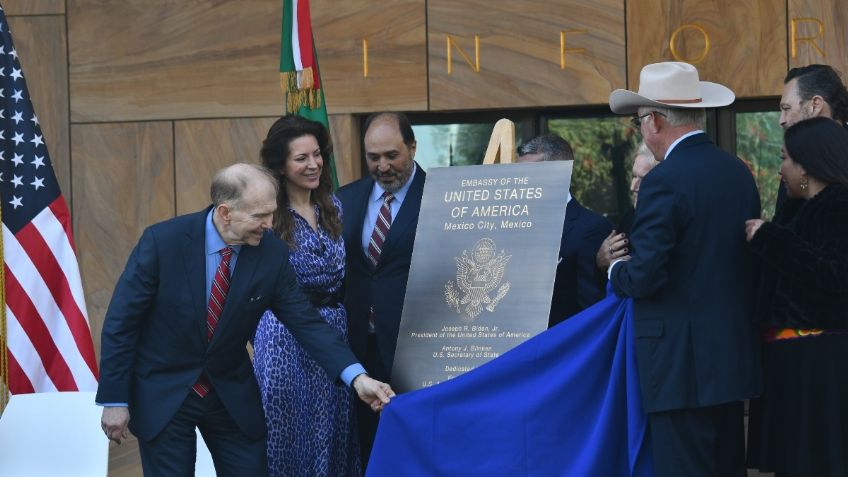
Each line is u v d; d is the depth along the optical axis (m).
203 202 10.10
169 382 5.52
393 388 6.06
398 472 5.63
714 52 9.65
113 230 10.16
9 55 7.46
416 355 6.04
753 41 9.60
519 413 5.52
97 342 10.13
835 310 5.31
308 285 6.24
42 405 6.21
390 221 6.58
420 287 6.11
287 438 6.21
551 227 5.96
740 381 5.31
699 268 5.32
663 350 5.30
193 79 10.07
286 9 7.82
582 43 9.75
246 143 10.05
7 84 7.43
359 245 6.59
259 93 10.02
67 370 7.26
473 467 5.55
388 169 6.47
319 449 6.33
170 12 10.06
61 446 6.16
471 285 6.02
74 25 10.10
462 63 9.88
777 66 9.59
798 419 5.41
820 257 5.16
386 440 5.65
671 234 5.25
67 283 7.36
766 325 5.50
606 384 5.51
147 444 5.54
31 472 6.14
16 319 7.19
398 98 9.92
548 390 5.51
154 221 10.12
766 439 5.55
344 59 9.97
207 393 5.57
